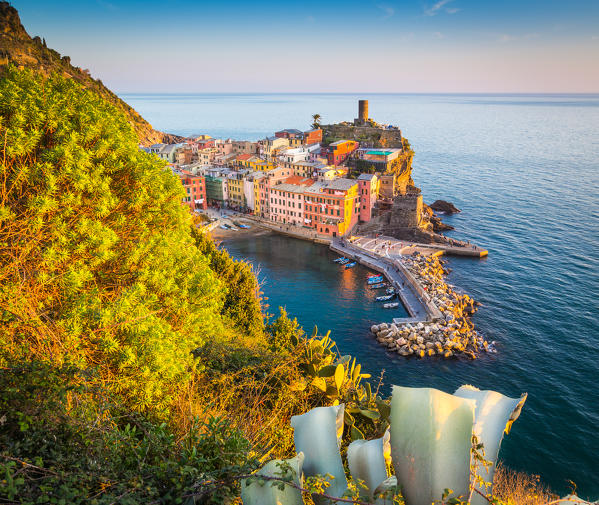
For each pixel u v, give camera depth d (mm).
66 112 11977
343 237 104688
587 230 110062
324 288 78375
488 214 129875
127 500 3920
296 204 114000
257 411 9094
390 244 100188
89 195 11695
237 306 27094
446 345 56062
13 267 8789
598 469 37094
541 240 104312
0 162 9797
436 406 3256
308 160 136250
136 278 12438
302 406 10164
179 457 5426
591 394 47438
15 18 170500
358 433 7844
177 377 10477
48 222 10305
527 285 78188
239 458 5379
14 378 5105
